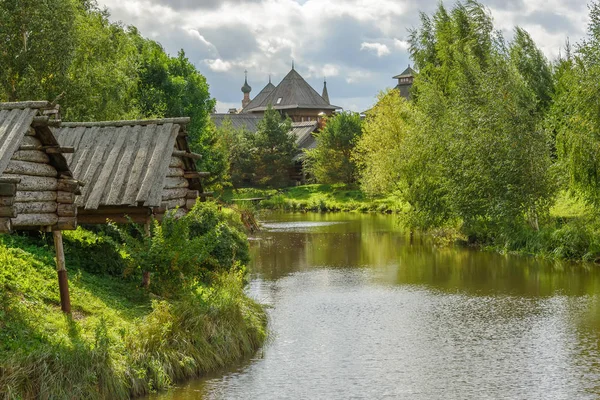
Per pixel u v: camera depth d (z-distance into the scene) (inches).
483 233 1486.2
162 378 515.5
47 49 1294.3
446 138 1509.6
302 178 3951.8
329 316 807.1
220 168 2655.0
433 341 687.7
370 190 2625.5
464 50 1718.8
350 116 3543.3
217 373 570.3
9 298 526.9
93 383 453.7
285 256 1357.0
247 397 513.7
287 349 654.5
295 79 5664.4
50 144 548.4
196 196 936.9
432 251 1408.7
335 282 1048.2
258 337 673.6
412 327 749.3
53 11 1304.1
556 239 1266.0
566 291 943.7
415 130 1642.5
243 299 759.1
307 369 588.1
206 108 2588.6
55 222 556.1
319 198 3144.7
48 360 440.8
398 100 2397.9
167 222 732.7
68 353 454.0
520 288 974.4
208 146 2664.9
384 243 1568.7
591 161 1162.6
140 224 853.8
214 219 1005.8
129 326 573.3
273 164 3747.5
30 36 1305.4
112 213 774.5
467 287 992.2
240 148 3752.5
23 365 426.3
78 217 777.6
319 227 2009.1
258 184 3850.9
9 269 606.9
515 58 1886.1
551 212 1473.9
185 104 2383.1
